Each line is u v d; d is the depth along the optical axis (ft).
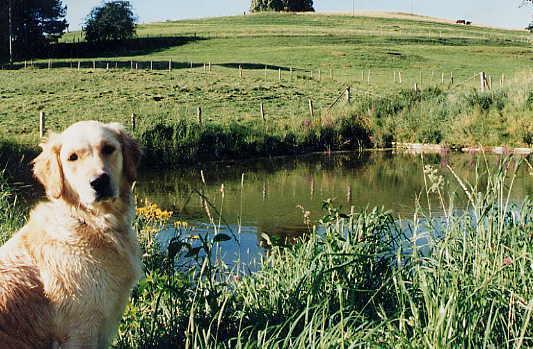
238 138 92.27
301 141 97.91
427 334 13.15
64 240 13.60
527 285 15.72
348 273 18.44
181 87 151.33
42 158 15.07
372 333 14.01
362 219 21.09
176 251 17.76
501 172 17.88
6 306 12.86
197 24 406.82
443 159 83.51
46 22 290.97
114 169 14.74
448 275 16.28
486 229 17.98
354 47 261.85
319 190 63.05
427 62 227.81
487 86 119.24
